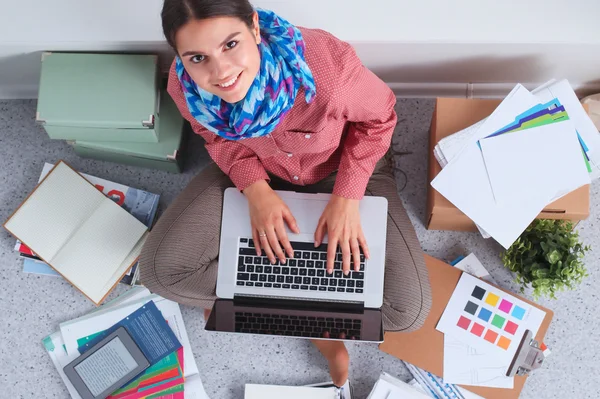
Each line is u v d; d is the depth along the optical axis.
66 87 1.43
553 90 1.43
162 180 1.71
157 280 1.42
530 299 1.63
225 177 1.44
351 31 1.36
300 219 1.38
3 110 1.73
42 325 1.66
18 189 1.71
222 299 1.39
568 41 1.34
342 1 1.35
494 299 1.59
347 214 1.32
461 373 1.57
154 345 1.61
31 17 1.36
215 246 1.42
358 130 1.27
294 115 1.11
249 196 1.35
